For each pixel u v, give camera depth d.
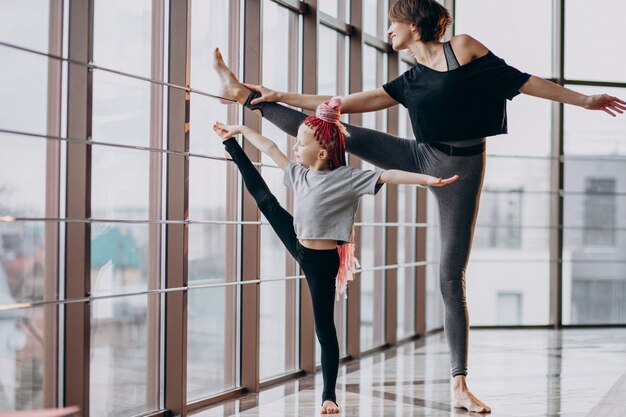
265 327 5.00
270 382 4.88
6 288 3.16
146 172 3.90
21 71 3.19
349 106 4.07
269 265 5.06
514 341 7.12
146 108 3.89
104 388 3.65
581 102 3.80
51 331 3.35
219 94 4.06
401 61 7.21
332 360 3.60
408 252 7.40
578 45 8.30
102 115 3.62
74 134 3.36
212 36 4.43
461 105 3.84
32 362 3.27
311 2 5.27
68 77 3.36
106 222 3.52
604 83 8.30
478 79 3.81
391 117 6.89
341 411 4.04
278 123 3.98
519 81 3.82
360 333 6.11
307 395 4.50
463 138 3.90
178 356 3.91
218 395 4.36
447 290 4.11
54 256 3.37
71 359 3.35
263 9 4.89
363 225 6.16
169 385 3.94
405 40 4.00
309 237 3.48
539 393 4.61
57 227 3.38
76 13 3.36
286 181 3.63
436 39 3.97
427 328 7.71
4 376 3.15
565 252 8.27
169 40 3.97
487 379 5.10
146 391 3.91
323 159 3.56
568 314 8.27
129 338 3.80
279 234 3.66
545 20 8.23
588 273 8.30
